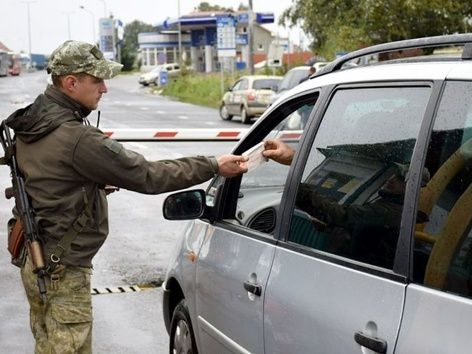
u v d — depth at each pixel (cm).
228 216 409
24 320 630
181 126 2536
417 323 237
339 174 307
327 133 321
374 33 2652
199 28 7594
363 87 305
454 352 221
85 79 359
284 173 418
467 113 246
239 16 4659
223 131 1031
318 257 299
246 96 2669
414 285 246
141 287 724
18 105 3266
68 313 361
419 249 249
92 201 361
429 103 262
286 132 387
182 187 368
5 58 8238
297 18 3247
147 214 1066
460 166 245
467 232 236
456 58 264
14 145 367
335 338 273
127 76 8956
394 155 278
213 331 395
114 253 848
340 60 338
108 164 353
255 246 353
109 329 608
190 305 434
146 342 580
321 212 309
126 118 2894
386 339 246
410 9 2494
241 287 354
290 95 366
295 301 302
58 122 354
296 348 300
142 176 357
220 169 374
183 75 5450
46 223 357
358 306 265
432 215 248
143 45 8512
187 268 436
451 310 228
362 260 276
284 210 333
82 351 369
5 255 839
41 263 353
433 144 255
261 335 332
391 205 270
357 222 285
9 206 1134
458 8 2508
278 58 4369
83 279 364
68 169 354
